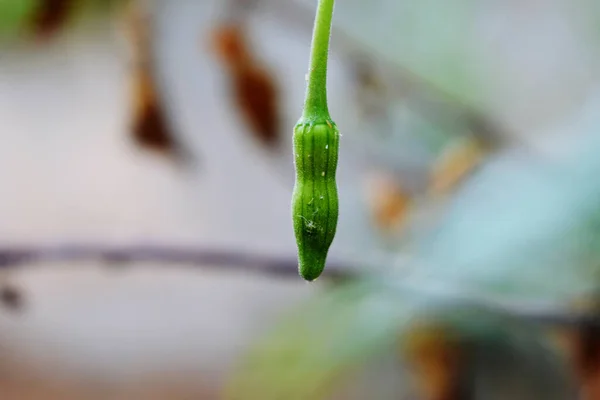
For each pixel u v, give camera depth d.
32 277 0.95
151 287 0.94
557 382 0.42
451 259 0.41
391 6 0.61
